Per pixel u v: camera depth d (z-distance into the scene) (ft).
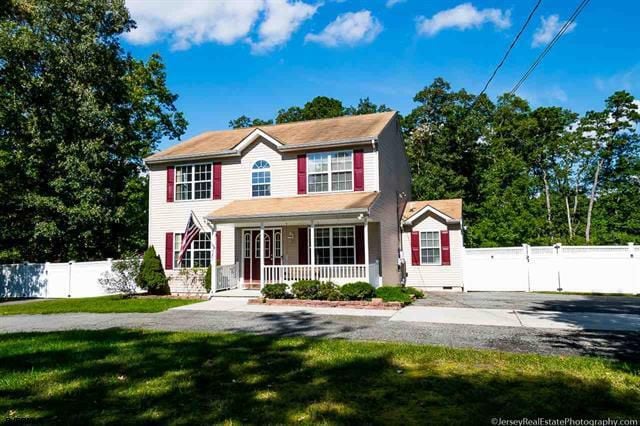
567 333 29.01
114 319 39.19
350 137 56.44
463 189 110.22
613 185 120.88
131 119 90.48
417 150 122.52
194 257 62.59
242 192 61.31
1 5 65.98
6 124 73.36
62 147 72.08
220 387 18.33
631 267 55.88
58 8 72.79
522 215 89.20
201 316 39.24
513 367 20.49
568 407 15.43
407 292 51.01
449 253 65.72
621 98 117.39
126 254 71.82
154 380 19.43
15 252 80.12
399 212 69.05
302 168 58.49
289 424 14.28
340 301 44.45
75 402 16.72
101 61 77.97
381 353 23.47
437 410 15.33
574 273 58.13
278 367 21.21
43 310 47.26
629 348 24.68
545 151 123.54
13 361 22.94
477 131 115.96
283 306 44.62
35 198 70.13
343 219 50.93
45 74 73.61
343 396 16.92
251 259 60.03
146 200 95.45
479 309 40.75
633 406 15.49
